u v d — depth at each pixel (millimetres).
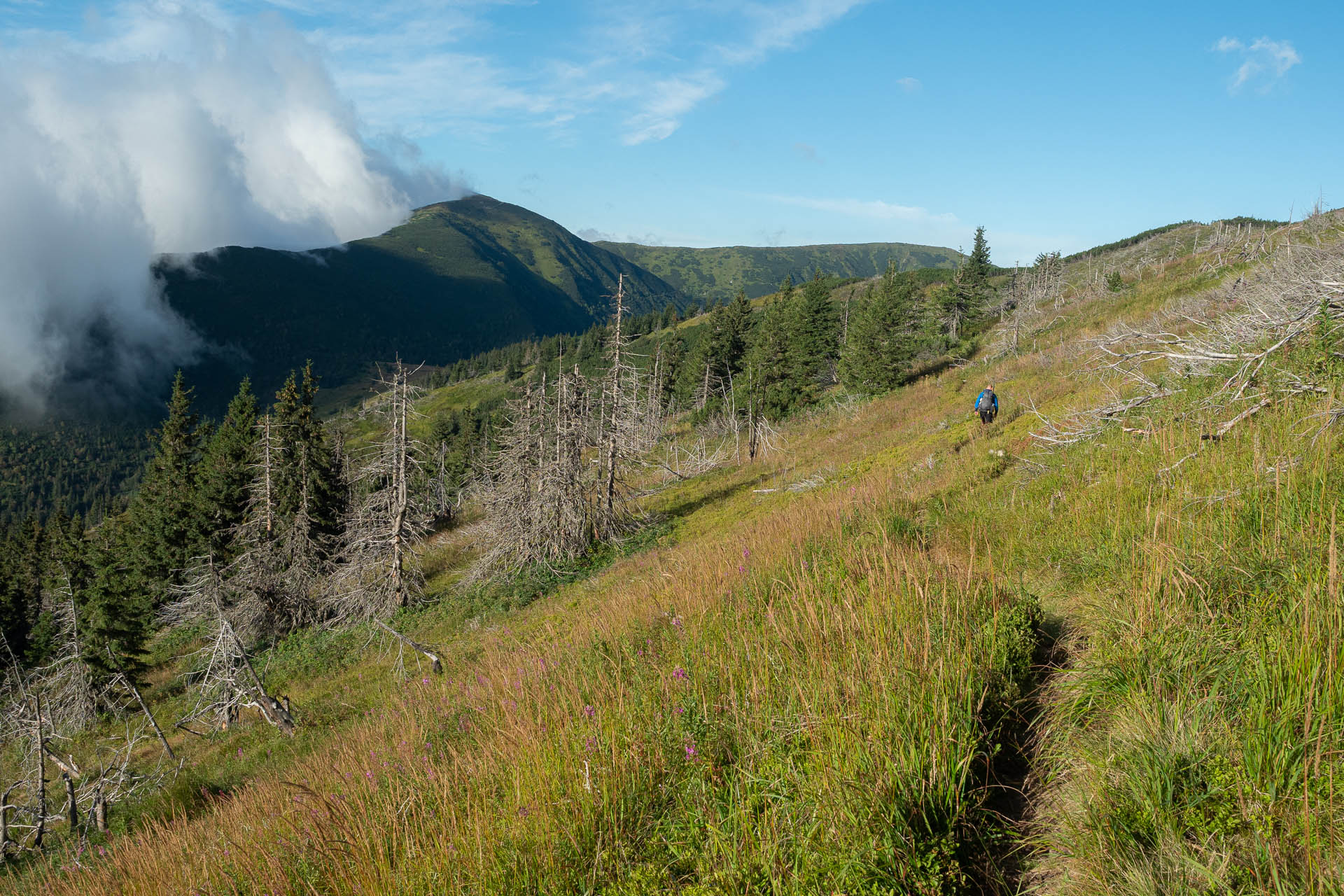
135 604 32656
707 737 3984
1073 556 6016
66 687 22906
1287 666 2896
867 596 5156
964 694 3570
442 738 6594
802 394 50500
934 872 2619
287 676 23125
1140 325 19266
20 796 17922
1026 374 24531
